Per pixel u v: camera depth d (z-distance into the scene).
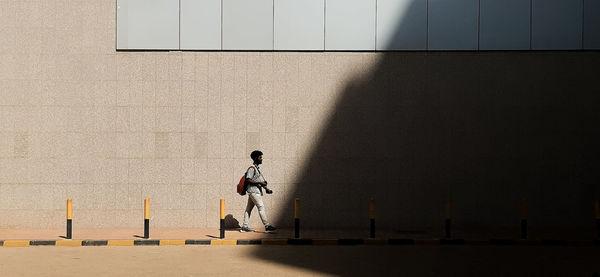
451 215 19.16
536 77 19.27
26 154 19.14
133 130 19.23
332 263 12.89
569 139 19.20
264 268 12.20
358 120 19.25
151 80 19.25
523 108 19.22
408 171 19.20
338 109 19.27
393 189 19.20
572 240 16.22
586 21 19.20
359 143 19.25
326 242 16.12
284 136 19.27
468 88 19.20
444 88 19.23
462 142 19.20
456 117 19.20
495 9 19.23
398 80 19.27
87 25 19.28
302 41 19.28
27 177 19.14
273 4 19.33
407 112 19.23
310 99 19.28
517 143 19.20
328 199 19.20
